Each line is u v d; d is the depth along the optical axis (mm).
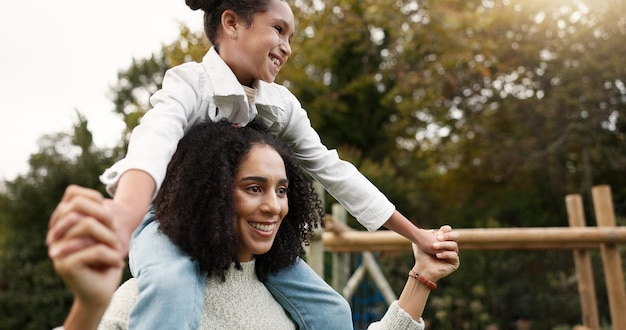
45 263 11242
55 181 11898
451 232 1671
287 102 1689
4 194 11891
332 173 1695
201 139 1434
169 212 1413
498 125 12445
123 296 1364
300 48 9805
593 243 4867
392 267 8727
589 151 11273
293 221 1601
